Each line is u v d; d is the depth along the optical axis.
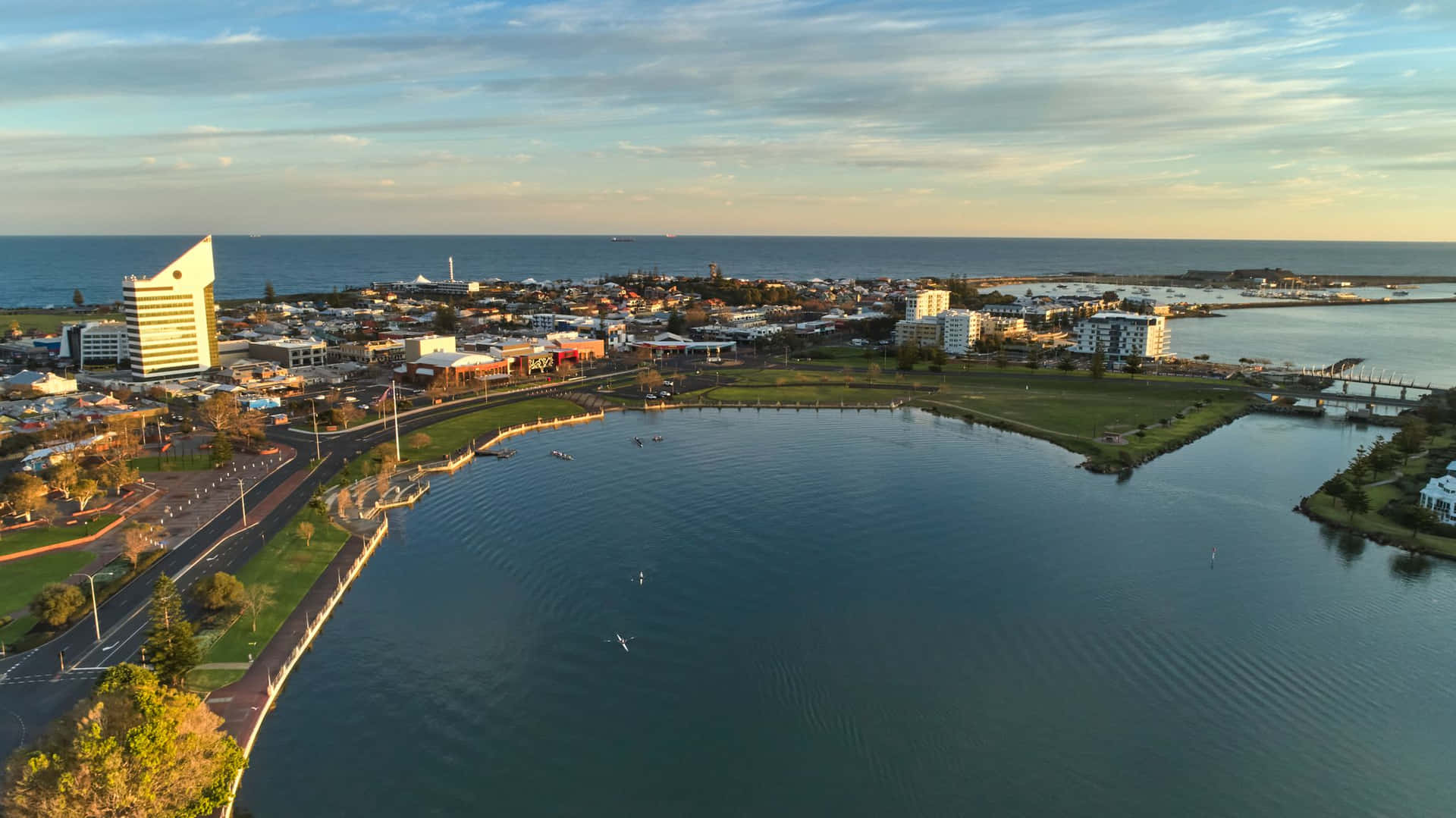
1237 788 116.00
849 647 151.50
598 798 113.38
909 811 111.25
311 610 160.50
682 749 123.50
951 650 151.00
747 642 153.12
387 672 143.00
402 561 190.12
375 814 109.44
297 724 127.81
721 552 194.38
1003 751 123.50
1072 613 165.12
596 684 140.00
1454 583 180.00
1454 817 110.62
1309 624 161.50
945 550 196.38
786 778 117.50
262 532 198.50
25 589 162.25
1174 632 158.00
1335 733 128.12
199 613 156.38
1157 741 125.94
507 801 112.38
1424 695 138.00
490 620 161.75
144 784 91.25
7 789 93.38
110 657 139.38
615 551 194.88
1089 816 110.50
